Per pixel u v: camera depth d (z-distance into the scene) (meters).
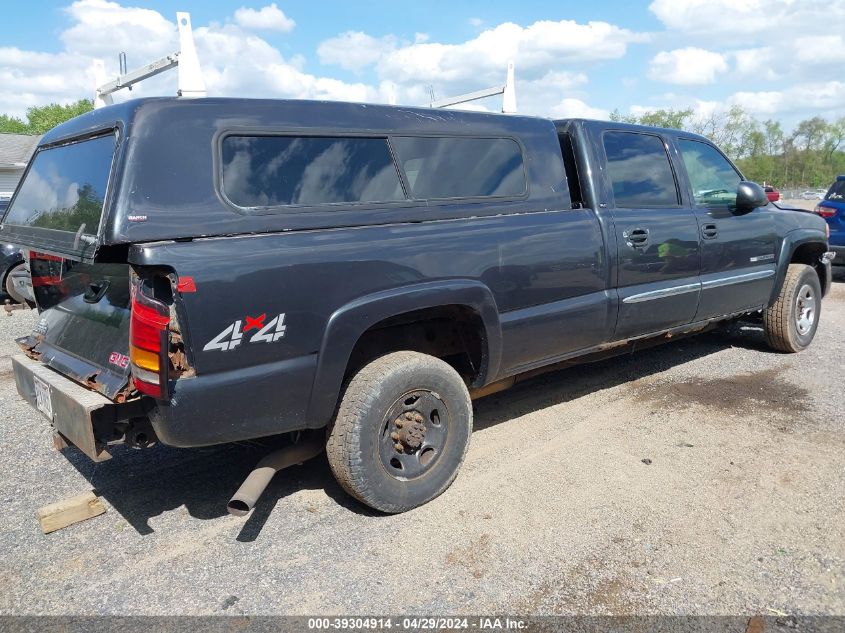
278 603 2.64
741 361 5.87
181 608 2.63
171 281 2.58
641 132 4.72
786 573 2.75
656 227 4.50
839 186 10.30
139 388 2.59
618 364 5.86
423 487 3.34
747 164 68.06
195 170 2.74
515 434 4.29
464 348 3.74
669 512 3.25
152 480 3.77
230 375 2.72
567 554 2.92
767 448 3.96
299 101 3.12
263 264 2.75
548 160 4.04
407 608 2.59
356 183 3.19
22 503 3.52
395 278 3.15
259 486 2.99
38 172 3.63
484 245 3.50
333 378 3.00
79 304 3.28
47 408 3.13
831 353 6.11
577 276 4.00
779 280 5.74
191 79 3.39
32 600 2.70
